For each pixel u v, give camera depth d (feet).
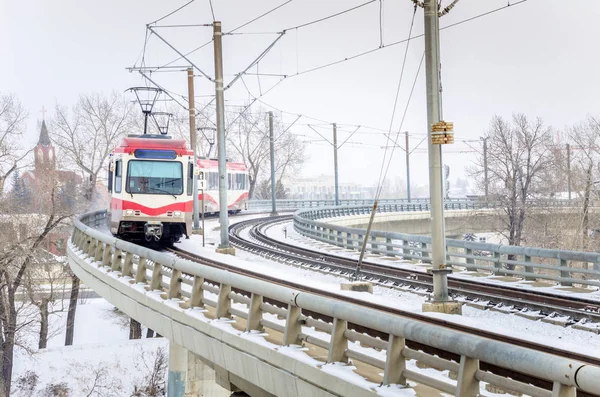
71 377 120.78
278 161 279.90
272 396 32.01
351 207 178.81
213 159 156.76
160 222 78.89
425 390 23.36
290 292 29.04
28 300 146.10
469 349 19.76
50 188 139.54
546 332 38.81
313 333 32.83
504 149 180.55
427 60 39.65
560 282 53.83
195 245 83.35
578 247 163.32
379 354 28.60
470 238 237.25
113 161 81.61
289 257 78.48
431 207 39.91
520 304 44.11
